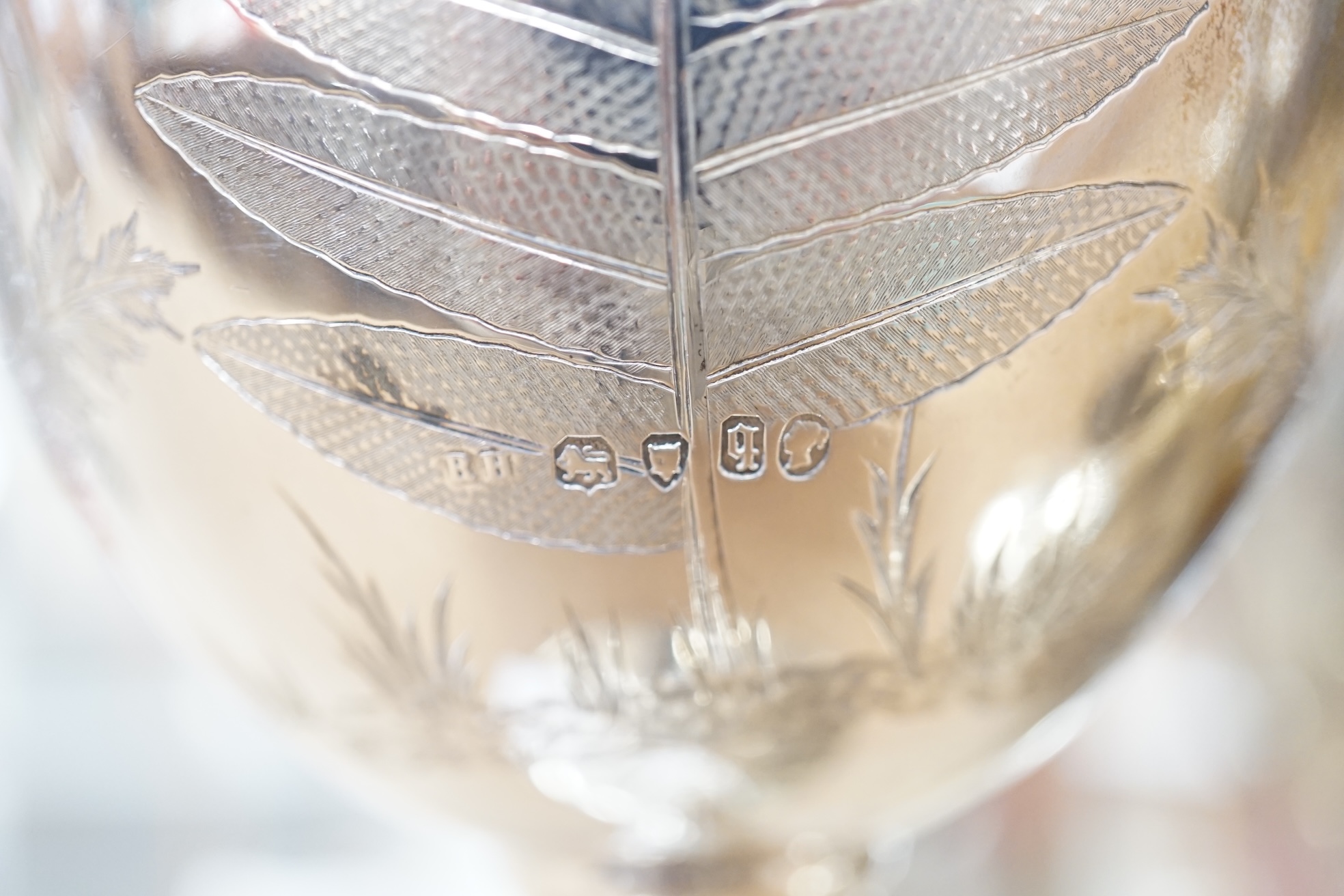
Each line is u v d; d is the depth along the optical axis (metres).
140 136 0.10
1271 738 0.27
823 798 0.12
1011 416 0.10
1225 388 0.11
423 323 0.10
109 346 0.11
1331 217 0.11
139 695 0.29
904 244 0.10
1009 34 0.10
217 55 0.10
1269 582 0.28
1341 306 0.12
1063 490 0.11
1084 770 0.27
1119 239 0.10
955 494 0.11
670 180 0.10
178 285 0.10
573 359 0.10
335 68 0.10
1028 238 0.10
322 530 0.11
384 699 0.12
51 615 0.30
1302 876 0.25
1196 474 0.12
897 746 0.12
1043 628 0.12
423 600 0.11
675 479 0.10
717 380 0.10
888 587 0.11
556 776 0.12
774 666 0.11
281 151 0.10
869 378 0.10
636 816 0.12
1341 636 0.27
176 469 0.11
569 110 0.10
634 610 0.11
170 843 0.27
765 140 0.10
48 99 0.11
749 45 0.09
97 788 0.28
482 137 0.10
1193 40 0.10
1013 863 0.25
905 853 0.17
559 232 0.10
